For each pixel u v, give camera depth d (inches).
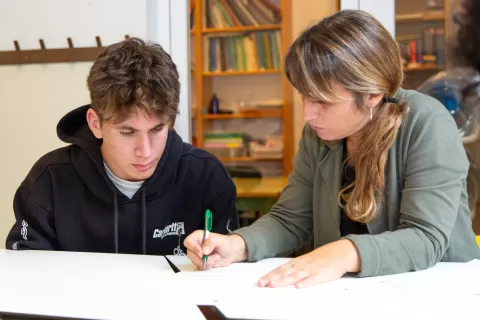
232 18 100.3
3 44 78.8
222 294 29.2
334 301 27.7
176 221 49.8
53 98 78.0
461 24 74.6
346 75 34.2
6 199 80.8
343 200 41.9
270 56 102.1
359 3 75.1
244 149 107.3
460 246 38.8
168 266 36.1
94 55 76.0
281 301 27.8
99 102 39.7
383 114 37.9
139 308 26.7
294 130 106.6
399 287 30.3
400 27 76.2
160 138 40.7
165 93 39.2
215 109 104.7
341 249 33.4
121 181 46.6
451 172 35.8
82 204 47.3
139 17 75.5
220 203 49.6
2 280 32.2
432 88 75.0
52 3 77.2
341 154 42.1
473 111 74.1
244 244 38.5
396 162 38.7
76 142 47.0
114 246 47.3
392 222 39.0
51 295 29.0
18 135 79.6
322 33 35.2
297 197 44.6
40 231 46.6
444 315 25.1
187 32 81.0
